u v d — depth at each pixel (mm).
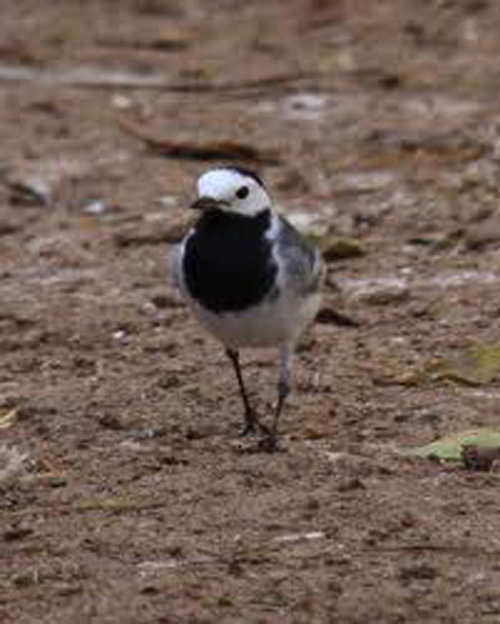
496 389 13617
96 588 9977
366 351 14633
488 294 15930
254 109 23469
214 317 12320
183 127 22625
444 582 9922
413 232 18031
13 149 21844
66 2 30156
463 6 28031
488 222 18062
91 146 21906
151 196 19781
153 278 17016
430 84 24109
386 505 11055
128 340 15320
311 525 10781
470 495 11219
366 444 12398
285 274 12117
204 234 12180
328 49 26359
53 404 13555
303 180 19969
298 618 9500
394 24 27406
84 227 18781
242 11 29031
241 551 10422
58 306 16250
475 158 20531
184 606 9688
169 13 29281
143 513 11133
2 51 26750
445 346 14633
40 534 10859
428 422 12820
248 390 13797
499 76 24312
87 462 12219
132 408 13461
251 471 11820
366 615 9523
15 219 19141
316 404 13398
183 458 12219
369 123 22266
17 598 9883
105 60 26281
